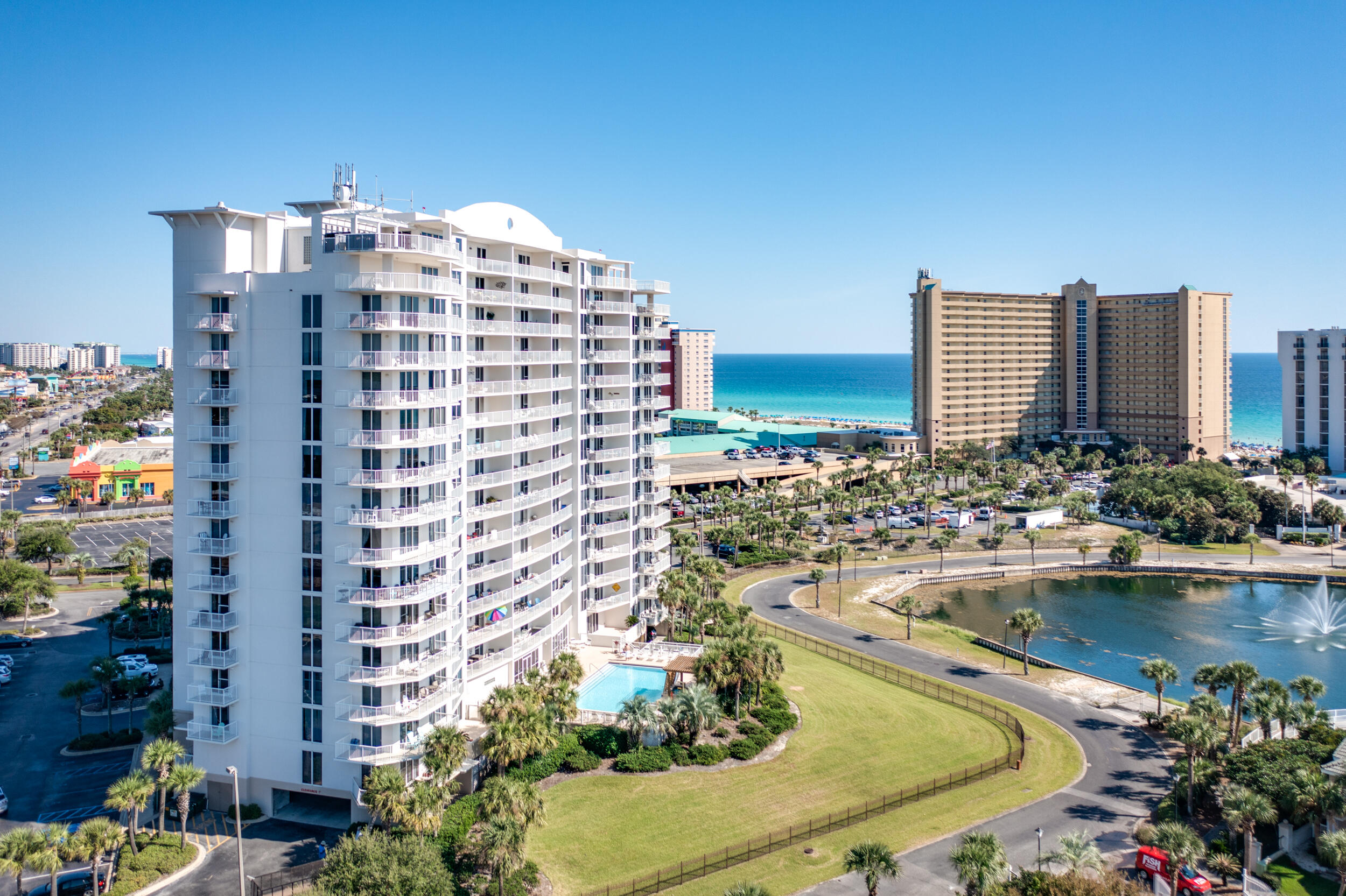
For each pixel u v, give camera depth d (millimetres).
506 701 78875
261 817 78750
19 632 128375
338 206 88188
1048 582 177625
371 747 76312
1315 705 91000
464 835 71188
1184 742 79625
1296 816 71562
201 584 79188
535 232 111250
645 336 129000
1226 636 143000
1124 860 71312
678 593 119312
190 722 79938
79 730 93438
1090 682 115500
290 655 78438
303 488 77438
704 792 81812
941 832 75625
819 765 88000
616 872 68750
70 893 66375
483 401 100125
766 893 56062
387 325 75625
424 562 80125
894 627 140625
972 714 102812
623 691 103500
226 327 77688
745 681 98812
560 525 115312
